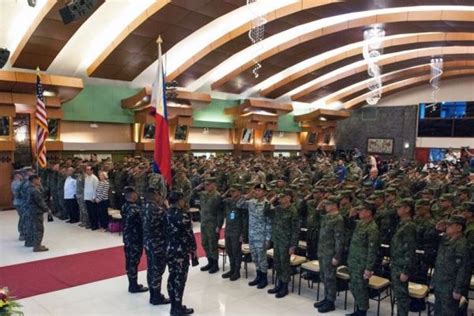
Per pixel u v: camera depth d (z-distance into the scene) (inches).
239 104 887.7
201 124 836.0
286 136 1057.5
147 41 557.3
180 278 213.8
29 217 340.8
